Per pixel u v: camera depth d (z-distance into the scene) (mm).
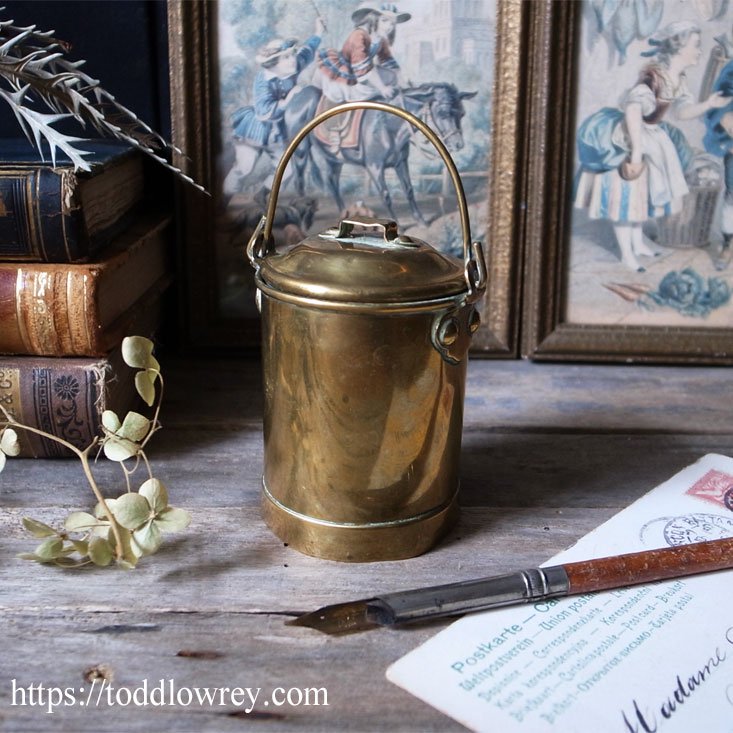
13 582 520
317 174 682
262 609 510
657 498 570
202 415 643
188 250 689
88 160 593
